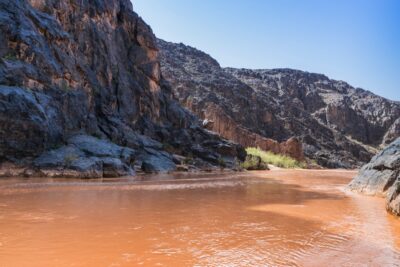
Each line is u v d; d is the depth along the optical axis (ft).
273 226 30.14
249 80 399.03
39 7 95.66
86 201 39.93
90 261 19.29
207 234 26.50
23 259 19.24
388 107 417.90
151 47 145.69
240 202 44.29
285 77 433.48
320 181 92.02
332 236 27.14
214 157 137.18
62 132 81.30
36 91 77.87
